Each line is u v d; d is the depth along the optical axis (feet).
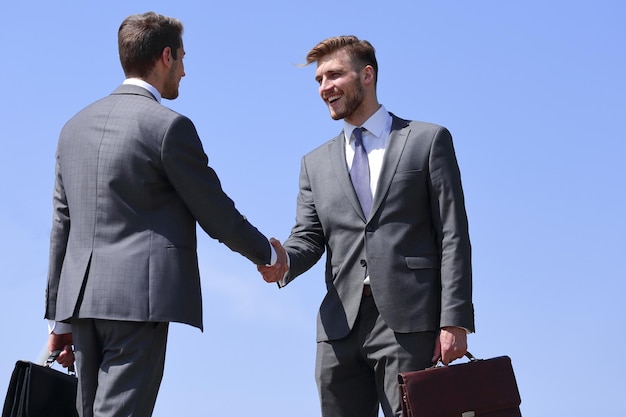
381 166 13.53
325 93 13.93
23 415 12.02
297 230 14.25
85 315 11.56
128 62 12.51
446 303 12.98
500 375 12.81
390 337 13.15
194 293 11.89
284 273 13.50
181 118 12.00
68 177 12.14
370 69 13.99
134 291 11.50
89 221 11.84
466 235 13.28
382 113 14.02
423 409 12.24
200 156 12.01
